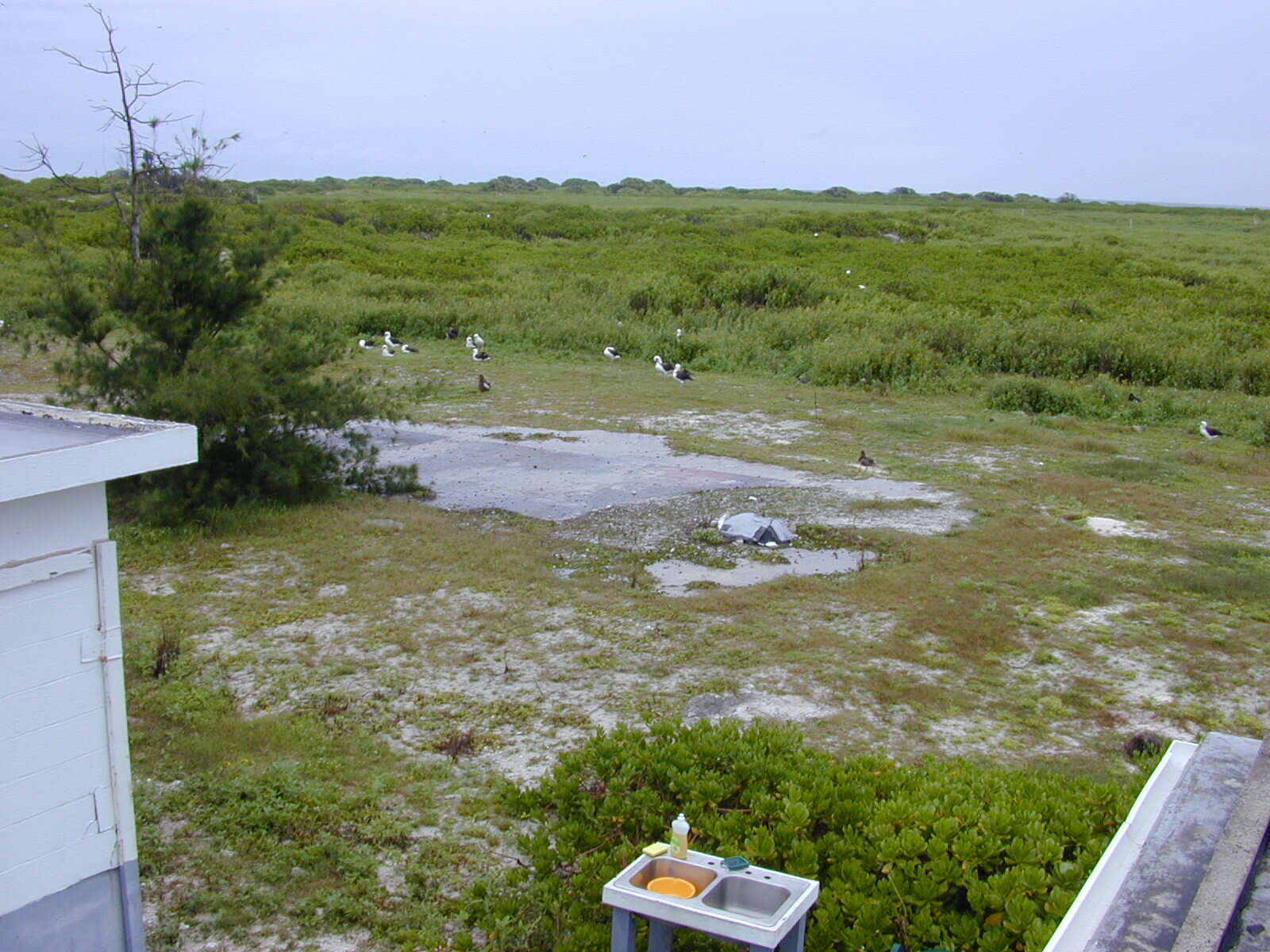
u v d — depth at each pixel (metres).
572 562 10.12
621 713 7.04
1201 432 16.77
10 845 3.52
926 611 8.95
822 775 4.94
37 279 25.92
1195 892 2.41
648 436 15.66
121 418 4.01
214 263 11.55
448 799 5.95
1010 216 54.88
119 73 11.98
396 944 4.74
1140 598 9.54
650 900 3.56
